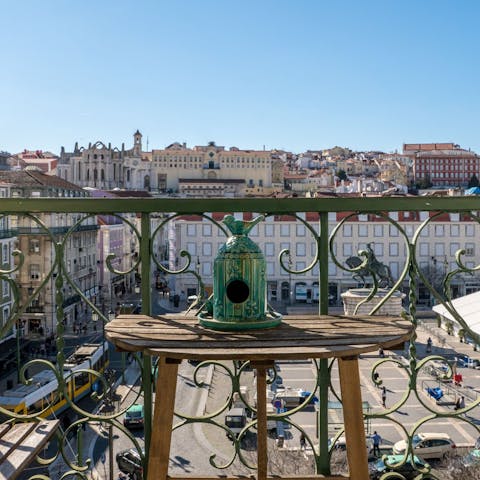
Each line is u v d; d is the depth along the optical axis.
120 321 2.63
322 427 2.81
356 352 2.13
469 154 162.62
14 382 19.56
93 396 2.94
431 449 14.21
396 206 2.72
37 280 35.97
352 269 2.87
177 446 14.69
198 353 2.08
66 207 2.73
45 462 2.83
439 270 48.00
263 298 2.54
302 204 2.72
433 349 28.30
